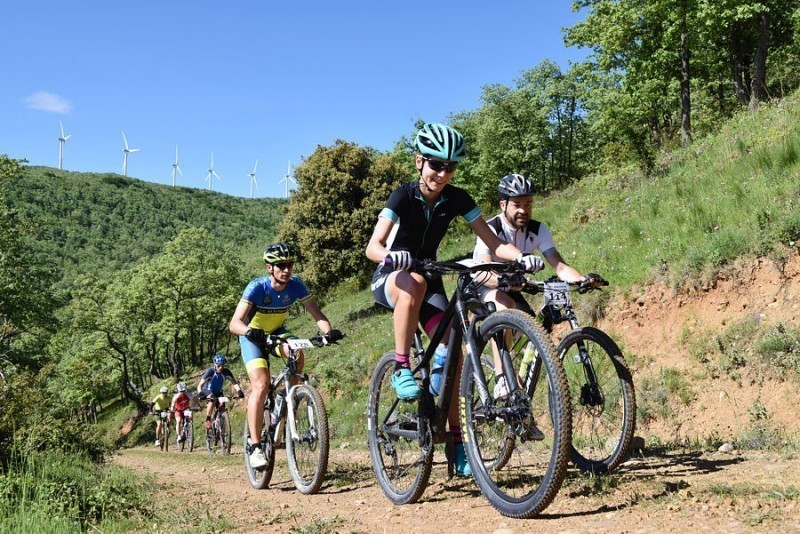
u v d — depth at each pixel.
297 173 32.97
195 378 39.34
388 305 4.07
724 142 14.21
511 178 4.68
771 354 6.73
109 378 46.12
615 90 27.91
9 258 33.31
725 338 7.38
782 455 4.18
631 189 15.56
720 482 3.47
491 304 3.73
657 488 3.45
